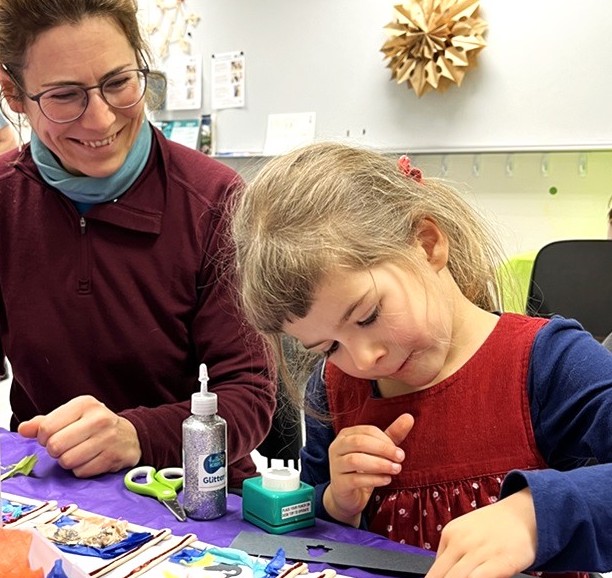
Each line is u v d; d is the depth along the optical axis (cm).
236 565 64
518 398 80
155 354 119
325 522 75
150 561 64
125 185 117
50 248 118
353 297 70
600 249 151
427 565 63
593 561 58
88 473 88
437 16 249
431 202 84
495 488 79
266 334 82
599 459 70
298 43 288
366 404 88
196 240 118
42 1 97
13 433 106
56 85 101
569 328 82
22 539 61
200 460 75
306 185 76
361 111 278
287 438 136
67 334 118
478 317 87
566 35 241
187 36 312
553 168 261
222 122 310
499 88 252
